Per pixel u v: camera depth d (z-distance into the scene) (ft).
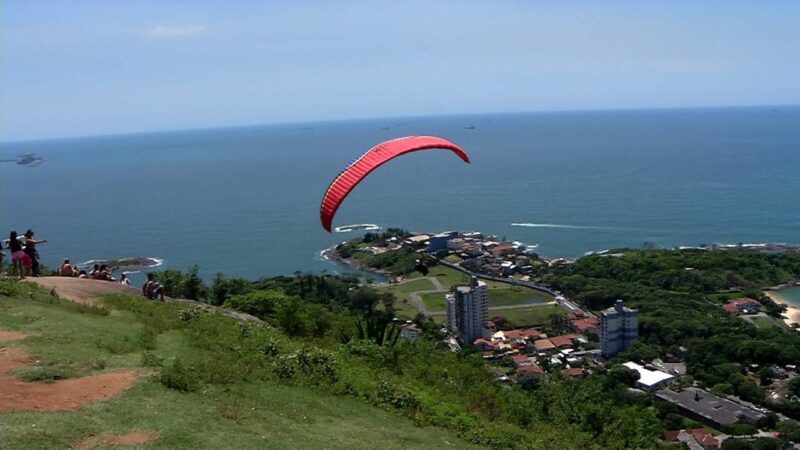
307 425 45.75
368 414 52.95
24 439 33.47
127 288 84.69
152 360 49.88
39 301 64.13
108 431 36.60
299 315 87.04
